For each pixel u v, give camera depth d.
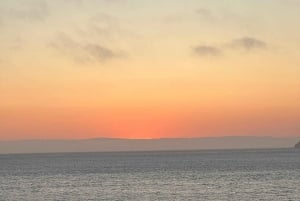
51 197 78.94
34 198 78.25
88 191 86.31
